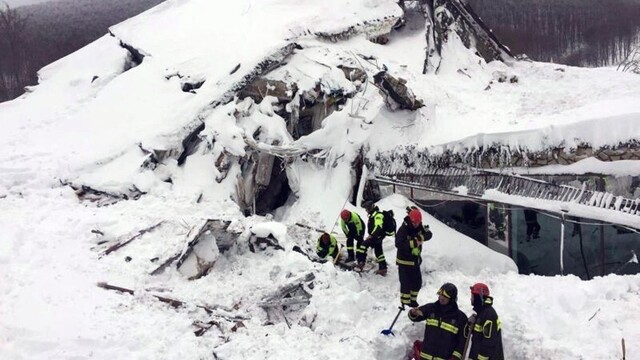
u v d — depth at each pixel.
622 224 10.12
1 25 52.88
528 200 11.05
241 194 13.05
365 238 11.09
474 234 12.16
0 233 9.86
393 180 13.05
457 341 7.16
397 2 18.59
